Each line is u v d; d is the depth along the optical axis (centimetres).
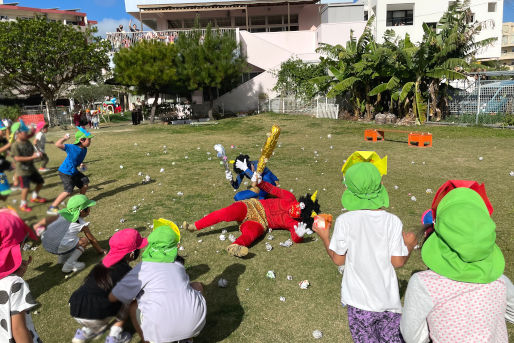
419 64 1762
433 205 218
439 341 183
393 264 228
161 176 879
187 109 2711
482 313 177
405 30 2802
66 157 571
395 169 899
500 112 1783
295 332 313
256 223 484
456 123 1767
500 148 1167
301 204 475
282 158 1076
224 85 2297
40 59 1828
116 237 286
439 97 1923
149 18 3103
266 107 2680
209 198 698
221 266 429
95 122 2088
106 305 252
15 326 228
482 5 2858
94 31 2308
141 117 2488
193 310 261
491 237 169
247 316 335
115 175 895
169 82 2178
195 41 2188
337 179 815
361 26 2588
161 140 1517
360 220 228
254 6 2903
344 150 1193
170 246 273
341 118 2197
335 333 311
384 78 1964
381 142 1352
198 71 2159
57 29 2011
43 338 305
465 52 1838
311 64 2442
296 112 2491
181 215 604
